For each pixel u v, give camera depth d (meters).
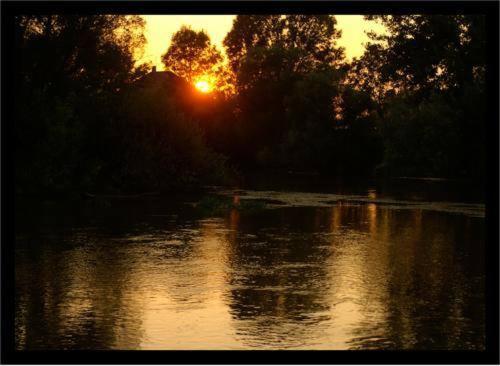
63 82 29.77
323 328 8.09
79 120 28.41
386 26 40.31
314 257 12.84
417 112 38.72
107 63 31.42
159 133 31.12
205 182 33.59
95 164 27.88
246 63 66.25
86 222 18.27
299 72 65.38
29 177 25.77
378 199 26.73
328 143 53.50
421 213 21.25
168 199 26.09
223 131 63.28
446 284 10.52
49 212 20.86
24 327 8.13
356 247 14.12
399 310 8.91
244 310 8.89
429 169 40.38
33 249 13.66
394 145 40.81
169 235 15.80
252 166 64.50
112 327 8.13
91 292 9.88
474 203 24.83
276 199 26.62
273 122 63.72
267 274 11.20
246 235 15.88
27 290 10.01
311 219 19.44
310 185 36.53
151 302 9.30
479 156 35.00
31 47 28.72
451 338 7.72
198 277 10.95
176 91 56.69
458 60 37.19
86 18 30.14
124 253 13.20
